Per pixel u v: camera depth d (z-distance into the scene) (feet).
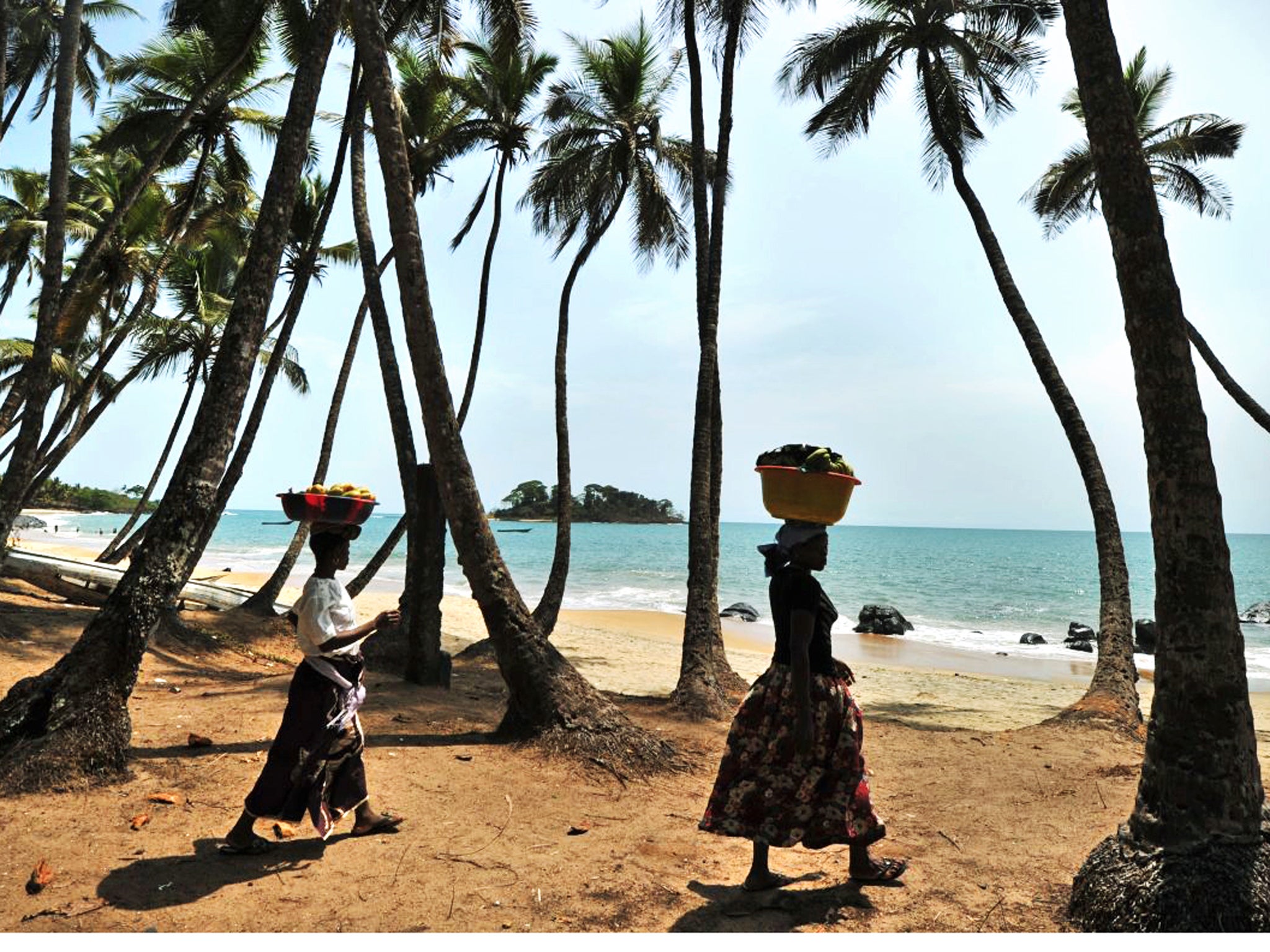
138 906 10.98
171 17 46.03
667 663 51.08
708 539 30.42
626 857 13.70
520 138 57.06
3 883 11.41
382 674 29.89
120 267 68.39
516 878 12.55
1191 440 12.25
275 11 46.09
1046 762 22.31
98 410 75.77
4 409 51.49
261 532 393.91
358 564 173.78
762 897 12.30
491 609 19.98
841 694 12.46
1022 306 38.65
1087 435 35.68
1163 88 58.39
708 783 18.69
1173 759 11.73
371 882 12.11
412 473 35.73
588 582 143.74
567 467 49.42
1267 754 27.55
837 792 12.27
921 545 439.63
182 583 17.12
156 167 43.32
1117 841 12.03
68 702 15.64
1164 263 12.82
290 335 49.34
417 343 20.07
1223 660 11.71
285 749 12.92
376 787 16.26
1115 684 30.48
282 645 36.06
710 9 37.50
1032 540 567.59
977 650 74.49
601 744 18.76
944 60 48.91
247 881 11.91
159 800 14.74
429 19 44.45
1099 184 13.52
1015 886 13.20
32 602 36.88
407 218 20.34
